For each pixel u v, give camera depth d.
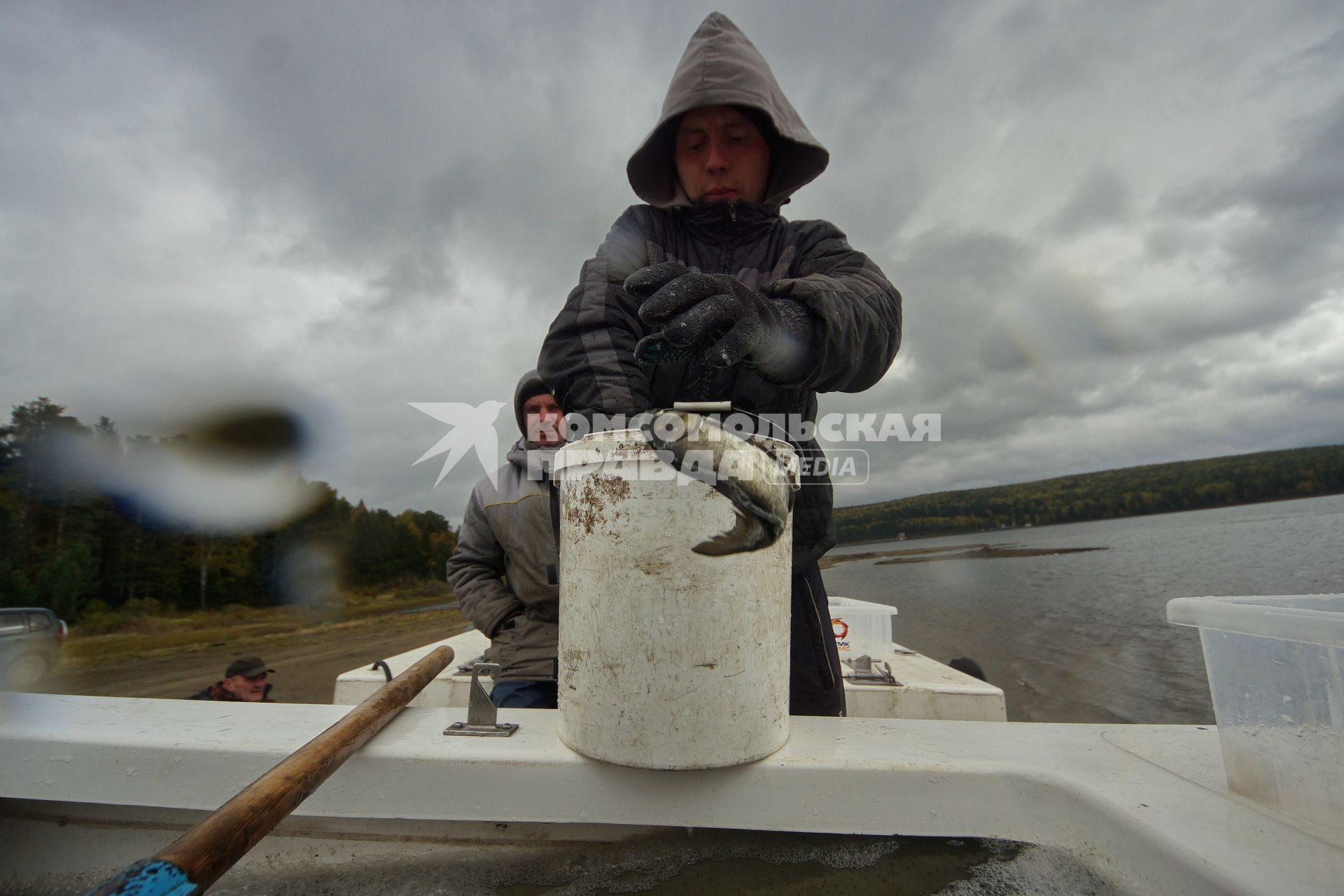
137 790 0.93
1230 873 0.61
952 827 0.85
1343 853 0.65
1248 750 0.78
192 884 0.54
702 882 0.88
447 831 0.97
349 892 0.90
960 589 22.62
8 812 1.03
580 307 1.33
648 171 1.75
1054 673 9.84
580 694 0.89
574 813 0.88
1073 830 0.81
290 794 0.69
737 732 0.85
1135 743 0.97
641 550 0.83
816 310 1.06
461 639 3.23
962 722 1.07
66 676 14.45
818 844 0.91
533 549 2.34
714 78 1.55
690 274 0.90
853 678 2.25
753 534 0.86
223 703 1.14
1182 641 11.82
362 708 0.98
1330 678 0.69
